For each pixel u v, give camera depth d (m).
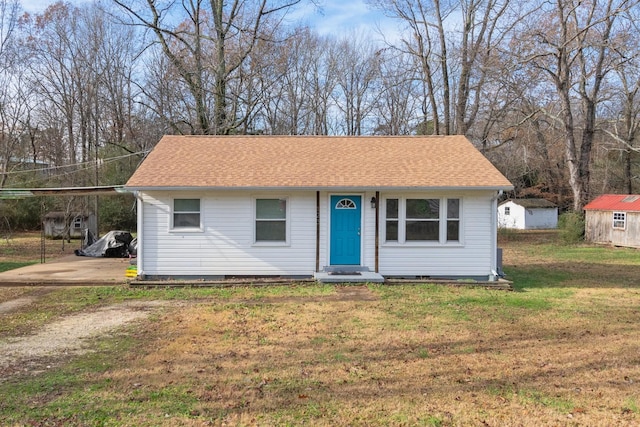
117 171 31.41
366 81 37.88
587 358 6.68
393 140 15.83
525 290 12.34
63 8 32.53
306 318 9.05
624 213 24.31
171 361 6.55
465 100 28.44
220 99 24.50
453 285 12.54
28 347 7.23
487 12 27.92
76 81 33.88
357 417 4.83
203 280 12.91
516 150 33.25
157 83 30.41
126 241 19.83
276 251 13.15
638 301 10.84
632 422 4.72
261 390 5.52
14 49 28.38
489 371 6.16
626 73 28.28
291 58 34.34
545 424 4.68
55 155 34.22
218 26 24.28
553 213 43.75
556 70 27.81
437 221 13.23
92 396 5.32
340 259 13.29
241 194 13.02
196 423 4.68
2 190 14.10
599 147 35.66
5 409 4.98
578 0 26.00
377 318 9.05
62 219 29.52
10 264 17.22
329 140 15.80
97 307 10.15
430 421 4.74
